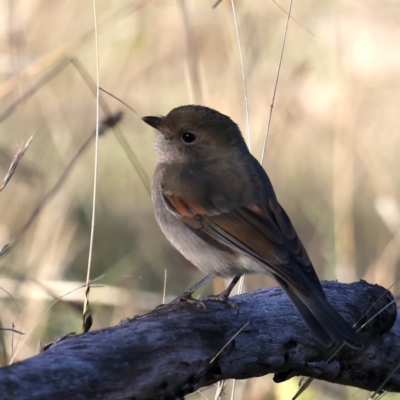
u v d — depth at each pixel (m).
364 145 15.11
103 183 15.23
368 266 14.20
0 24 14.77
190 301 8.46
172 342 7.64
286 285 8.66
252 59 14.38
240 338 8.06
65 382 6.79
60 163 14.61
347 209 12.45
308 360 8.45
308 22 16.39
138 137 16.12
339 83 14.56
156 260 13.57
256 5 15.45
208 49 15.43
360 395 10.72
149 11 16.20
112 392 7.07
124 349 7.27
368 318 8.78
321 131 15.91
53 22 16.27
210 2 15.88
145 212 14.78
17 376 6.61
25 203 12.41
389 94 16.64
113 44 16.38
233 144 10.29
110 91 16.17
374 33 16.80
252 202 9.65
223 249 9.59
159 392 7.51
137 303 11.37
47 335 10.79
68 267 12.73
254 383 10.20
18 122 15.23
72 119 15.57
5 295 10.60
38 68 12.20
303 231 14.82
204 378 7.95
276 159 15.67
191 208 9.84
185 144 10.29
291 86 15.61
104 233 14.03
